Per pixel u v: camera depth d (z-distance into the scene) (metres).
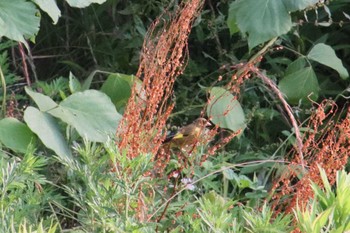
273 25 8.50
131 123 6.71
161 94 6.92
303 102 9.84
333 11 11.11
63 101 7.57
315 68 11.27
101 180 5.48
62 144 7.32
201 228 5.58
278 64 10.98
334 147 7.45
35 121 7.25
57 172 7.27
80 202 5.54
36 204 5.47
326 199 4.76
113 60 11.33
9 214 5.22
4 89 8.12
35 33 7.48
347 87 10.40
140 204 5.91
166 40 7.76
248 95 10.17
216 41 10.70
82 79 11.48
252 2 8.59
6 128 7.34
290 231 5.41
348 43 11.30
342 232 4.46
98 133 7.45
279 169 8.19
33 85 9.98
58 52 12.06
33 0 7.55
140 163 5.46
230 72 10.30
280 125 10.41
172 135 7.40
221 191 7.84
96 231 5.36
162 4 10.45
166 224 6.12
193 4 7.35
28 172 5.38
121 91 8.50
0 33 7.36
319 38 10.79
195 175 7.40
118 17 11.73
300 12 10.77
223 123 8.30
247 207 6.39
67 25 11.78
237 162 9.35
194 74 10.55
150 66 7.14
